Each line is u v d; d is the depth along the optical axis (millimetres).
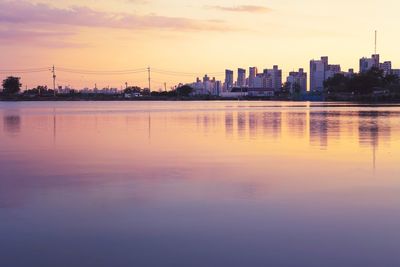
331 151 19969
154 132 30516
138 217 9352
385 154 18812
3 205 10359
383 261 7020
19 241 7965
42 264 6980
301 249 7520
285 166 15797
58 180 13328
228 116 51812
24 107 90312
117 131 31438
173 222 9000
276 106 95750
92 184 12719
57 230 8547
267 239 7992
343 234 8234
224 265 6898
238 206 10180
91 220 9156
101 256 7273
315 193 11445
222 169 15203
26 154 19344
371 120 42750
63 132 30719
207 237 8109
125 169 15289
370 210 9797
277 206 10180
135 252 7430
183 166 15914
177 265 6902
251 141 24516
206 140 25125
